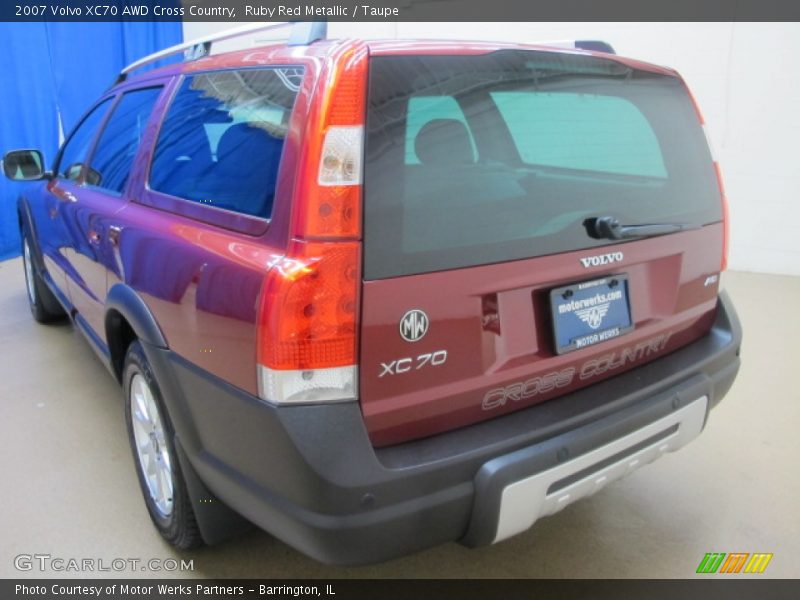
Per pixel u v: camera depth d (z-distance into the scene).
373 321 1.46
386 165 1.47
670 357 2.13
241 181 1.69
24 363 3.73
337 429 1.45
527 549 2.27
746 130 5.79
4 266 5.91
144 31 7.40
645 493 2.60
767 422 3.15
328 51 1.52
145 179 2.27
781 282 5.65
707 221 2.20
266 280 1.45
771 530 2.37
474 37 6.54
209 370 1.69
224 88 1.92
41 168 3.48
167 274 1.86
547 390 1.80
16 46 5.98
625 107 2.05
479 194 1.63
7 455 2.79
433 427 1.61
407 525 1.51
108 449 2.84
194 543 2.10
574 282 1.79
